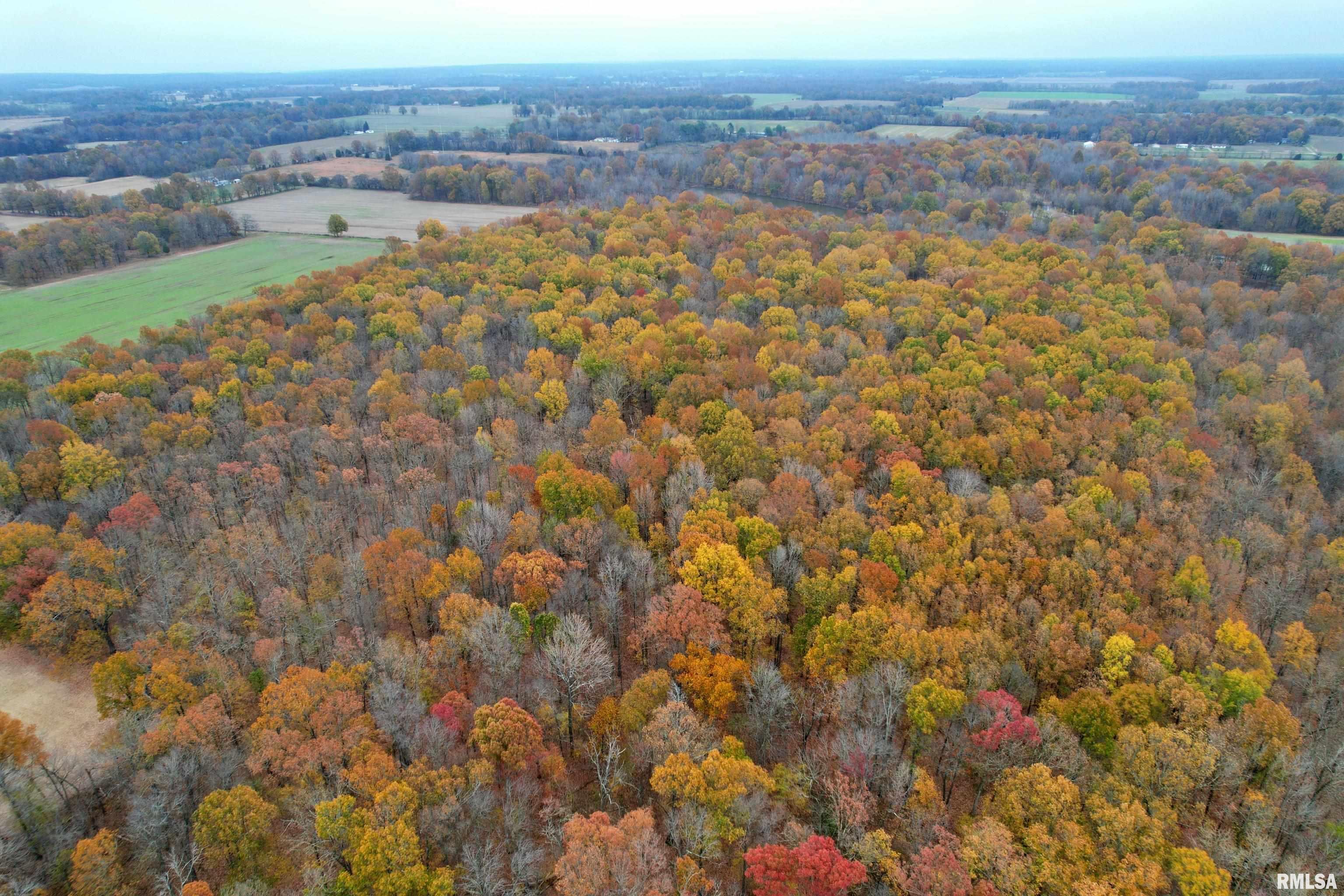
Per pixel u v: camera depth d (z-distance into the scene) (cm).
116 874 5666
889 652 7138
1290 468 10250
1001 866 5456
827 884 5172
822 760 6825
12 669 7862
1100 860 5581
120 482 9850
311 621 7869
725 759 6028
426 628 8188
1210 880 5250
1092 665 7400
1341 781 6066
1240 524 9319
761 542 8550
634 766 6594
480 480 10138
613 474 9994
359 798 6044
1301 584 8475
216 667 6950
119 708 6969
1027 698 7219
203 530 9225
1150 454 10394
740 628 7725
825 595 7962
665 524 9538
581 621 7575
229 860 5881
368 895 5428
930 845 5869
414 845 5447
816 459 10238
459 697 6825
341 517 9788
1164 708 6825
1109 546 8812
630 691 6988
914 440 10900
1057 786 5831
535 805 6425
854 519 8944
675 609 7512
